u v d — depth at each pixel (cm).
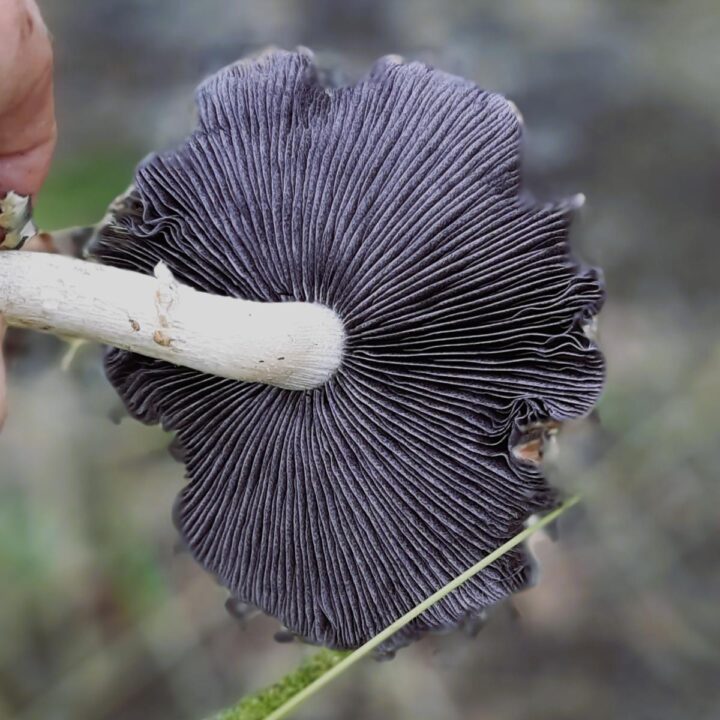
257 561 35
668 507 40
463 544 34
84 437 41
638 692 40
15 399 41
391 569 34
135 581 41
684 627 40
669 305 41
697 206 41
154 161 33
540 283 31
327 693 41
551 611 40
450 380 32
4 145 33
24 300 32
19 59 32
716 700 40
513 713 40
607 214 41
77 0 43
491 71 40
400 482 33
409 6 41
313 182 32
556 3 42
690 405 40
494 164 31
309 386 33
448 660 35
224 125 32
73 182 40
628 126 41
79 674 40
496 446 33
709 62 42
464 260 31
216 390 34
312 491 34
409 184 31
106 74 42
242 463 34
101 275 32
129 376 35
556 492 33
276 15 41
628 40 42
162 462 41
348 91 32
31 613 40
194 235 33
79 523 41
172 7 42
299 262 33
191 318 32
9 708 40
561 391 32
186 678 41
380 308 32
